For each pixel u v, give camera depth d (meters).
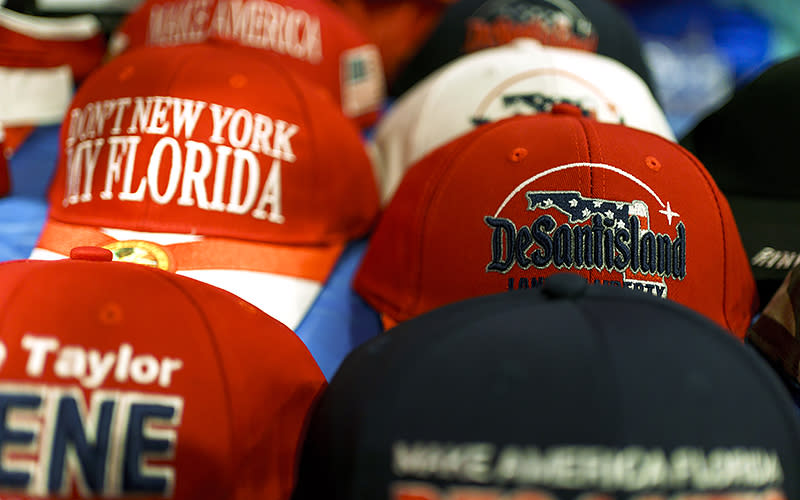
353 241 1.11
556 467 0.54
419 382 0.59
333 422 0.62
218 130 0.94
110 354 0.63
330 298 0.97
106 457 0.60
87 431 0.60
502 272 0.82
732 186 1.11
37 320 0.64
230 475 0.64
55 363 0.62
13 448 0.60
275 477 0.68
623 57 1.39
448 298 0.85
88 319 0.65
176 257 0.90
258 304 0.88
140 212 0.92
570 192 0.83
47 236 0.96
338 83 1.47
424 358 0.61
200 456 0.63
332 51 1.45
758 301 0.95
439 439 0.56
